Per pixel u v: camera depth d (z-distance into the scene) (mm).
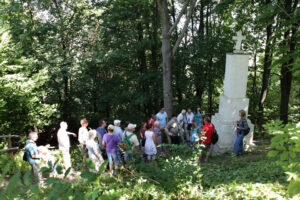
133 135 5980
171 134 7941
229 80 8602
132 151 5195
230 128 8609
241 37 8414
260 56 15812
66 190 1617
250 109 16547
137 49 14141
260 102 13633
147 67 17594
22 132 11180
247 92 18000
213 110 18656
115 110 17578
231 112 8656
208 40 14367
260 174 4906
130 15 13273
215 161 7281
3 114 8586
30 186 1623
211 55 14500
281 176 4609
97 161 5992
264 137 9859
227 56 8680
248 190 3836
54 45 13828
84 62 13891
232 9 11727
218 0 15836
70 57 13688
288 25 3887
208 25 18953
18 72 9445
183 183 4039
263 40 13945
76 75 13875
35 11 15141
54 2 14758
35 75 8766
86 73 14789
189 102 15906
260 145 8602
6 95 8133
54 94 15539
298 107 14812
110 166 5801
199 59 14352
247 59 8312
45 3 14180
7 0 13750
